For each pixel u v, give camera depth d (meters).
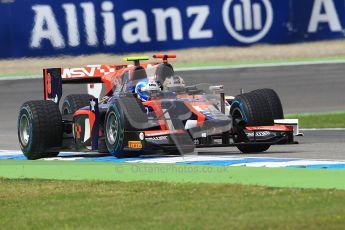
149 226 24.91
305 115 69.31
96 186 32.56
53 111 42.72
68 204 29.25
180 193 30.05
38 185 33.62
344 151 41.47
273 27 94.38
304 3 95.44
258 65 88.06
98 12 86.81
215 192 29.89
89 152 45.81
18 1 84.62
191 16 91.56
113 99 42.06
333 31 96.12
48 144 42.59
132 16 88.56
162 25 90.19
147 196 29.84
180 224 24.91
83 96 45.88
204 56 91.19
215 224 24.62
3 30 84.38
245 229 23.78
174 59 90.50
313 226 23.73
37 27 84.69
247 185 30.98
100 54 86.75
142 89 40.59
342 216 24.83
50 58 85.31
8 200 30.72
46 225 26.00
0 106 75.12
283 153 41.25
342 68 87.81
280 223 24.28
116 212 27.30
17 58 84.44
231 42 92.75
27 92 78.69
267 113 39.72
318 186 30.98
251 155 40.53
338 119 64.50
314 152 41.38
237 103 40.34
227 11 92.94
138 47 88.88
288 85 83.00
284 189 29.88
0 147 51.56
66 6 85.56
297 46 94.56
